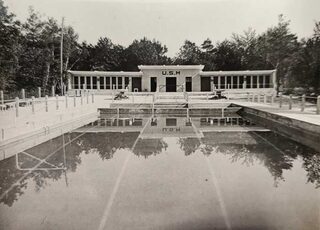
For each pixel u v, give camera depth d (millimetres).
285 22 35781
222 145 10820
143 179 6973
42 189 6461
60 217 5148
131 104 24250
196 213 5145
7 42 31984
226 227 4770
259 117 18109
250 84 39656
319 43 29891
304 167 7961
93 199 5859
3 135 10258
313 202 5652
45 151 9992
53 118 15141
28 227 4852
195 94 35938
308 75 31578
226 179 6977
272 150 9922
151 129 15102
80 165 8297
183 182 6758
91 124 17359
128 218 5035
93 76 40094
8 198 6016
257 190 6250
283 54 37250
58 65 40688
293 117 13000
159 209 5340
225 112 23359
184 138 12352
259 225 4832
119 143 11352
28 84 36719
